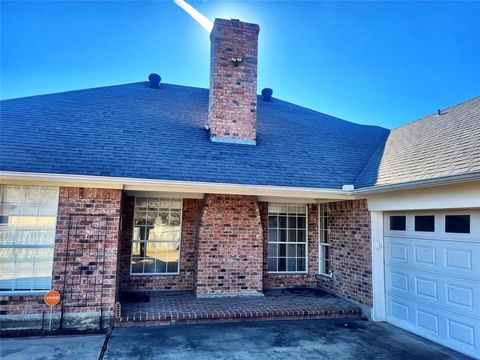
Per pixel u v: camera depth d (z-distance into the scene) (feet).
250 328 22.31
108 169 22.34
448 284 19.70
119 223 22.90
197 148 28.07
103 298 21.68
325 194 25.82
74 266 21.47
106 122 28.94
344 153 32.73
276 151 30.48
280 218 33.22
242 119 31.12
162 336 20.33
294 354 18.13
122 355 17.33
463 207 17.99
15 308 20.54
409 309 22.50
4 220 21.21
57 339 19.36
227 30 32.01
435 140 25.72
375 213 25.50
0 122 25.64
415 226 22.39
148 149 26.08
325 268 32.24
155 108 34.12
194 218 30.91
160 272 29.86
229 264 28.53
